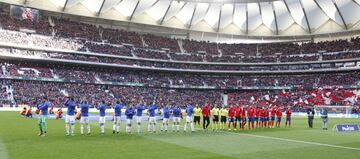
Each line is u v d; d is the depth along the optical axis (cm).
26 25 6912
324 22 8275
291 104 7244
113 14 8025
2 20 6712
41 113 2192
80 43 7262
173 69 7994
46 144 1769
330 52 8212
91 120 4059
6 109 5375
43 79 6450
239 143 1980
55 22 7506
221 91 8325
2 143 1784
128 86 7438
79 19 8025
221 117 3002
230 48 9069
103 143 1855
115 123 2469
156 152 1576
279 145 1920
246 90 8356
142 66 7719
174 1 7988
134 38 8325
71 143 1827
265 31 9006
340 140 2225
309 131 2947
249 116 3167
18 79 6181
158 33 9012
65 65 7156
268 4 8150
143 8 8006
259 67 8562
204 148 1739
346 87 7325
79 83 6856
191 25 8831
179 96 7644
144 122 3822
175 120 2761
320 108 6241
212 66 8494
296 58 8394
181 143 1930
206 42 9150
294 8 8062
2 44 6178
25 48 6475
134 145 1800
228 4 8338
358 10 7594
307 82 7925
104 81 7144
